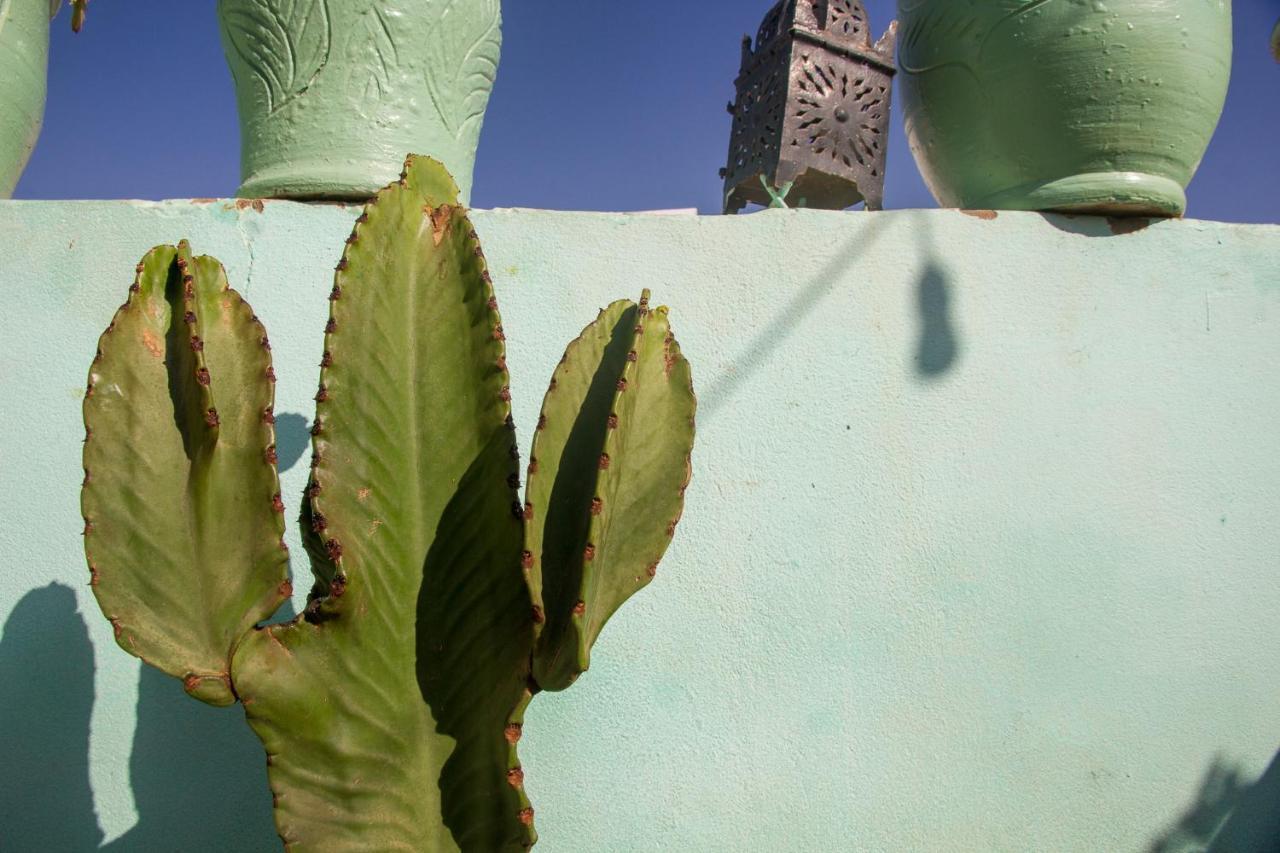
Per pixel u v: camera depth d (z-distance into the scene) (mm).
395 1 1833
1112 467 1813
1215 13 1835
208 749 1658
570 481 1176
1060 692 1763
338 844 1065
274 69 1843
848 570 1752
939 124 2002
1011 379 1812
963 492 1784
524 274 1788
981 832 1726
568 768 1679
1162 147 1820
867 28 2490
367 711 1083
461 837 1119
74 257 1754
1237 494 1830
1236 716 1791
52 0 2092
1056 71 1803
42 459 1710
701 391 1771
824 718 1719
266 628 1047
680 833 1682
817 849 1695
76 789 1641
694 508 1743
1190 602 1803
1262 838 1773
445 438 1153
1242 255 1877
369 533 1097
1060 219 1860
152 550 1095
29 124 1993
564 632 1066
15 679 1657
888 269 1815
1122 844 1747
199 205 1768
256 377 1143
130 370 1123
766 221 1815
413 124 1861
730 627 1725
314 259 1772
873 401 1787
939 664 1749
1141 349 1841
